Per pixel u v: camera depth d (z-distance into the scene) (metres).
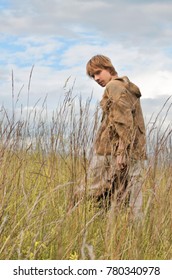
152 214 4.43
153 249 4.16
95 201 4.97
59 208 4.43
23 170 4.39
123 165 4.93
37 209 4.52
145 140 5.20
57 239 3.87
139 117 5.25
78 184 4.60
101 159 5.02
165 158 4.89
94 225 4.38
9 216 3.91
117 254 3.70
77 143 4.63
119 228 4.16
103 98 5.22
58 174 4.93
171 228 4.59
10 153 4.37
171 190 4.70
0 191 4.04
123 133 4.95
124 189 5.02
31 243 3.67
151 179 4.77
